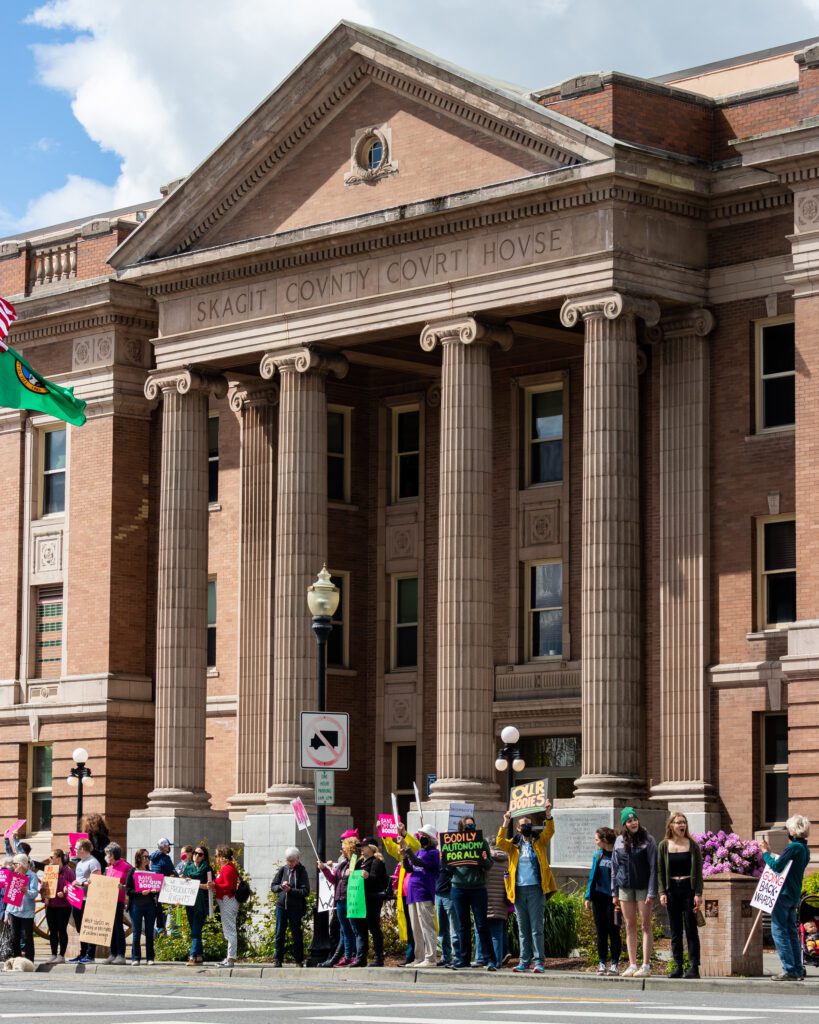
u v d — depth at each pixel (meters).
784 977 28.98
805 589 41.62
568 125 43.78
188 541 51.72
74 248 58.44
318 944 35.78
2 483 59.44
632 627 43.19
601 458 43.34
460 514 45.69
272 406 54.12
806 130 41.72
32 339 58.66
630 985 29.02
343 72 48.84
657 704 45.56
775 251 44.16
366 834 53.78
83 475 57.25
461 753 44.88
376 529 54.81
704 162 45.09
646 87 44.56
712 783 44.25
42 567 58.22
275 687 48.88
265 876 47.59
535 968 31.34
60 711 56.69
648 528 46.12
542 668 49.59
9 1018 21.66
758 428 44.53
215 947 38.25
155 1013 22.62
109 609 55.94
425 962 33.78
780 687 43.22
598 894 31.22
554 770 49.44
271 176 50.66
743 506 44.41
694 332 45.16
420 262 47.09
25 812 57.97
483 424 46.06
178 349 52.16
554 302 44.69
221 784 54.84
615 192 43.34
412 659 53.97
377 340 49.28
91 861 37.16
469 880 32.00
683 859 29.83
